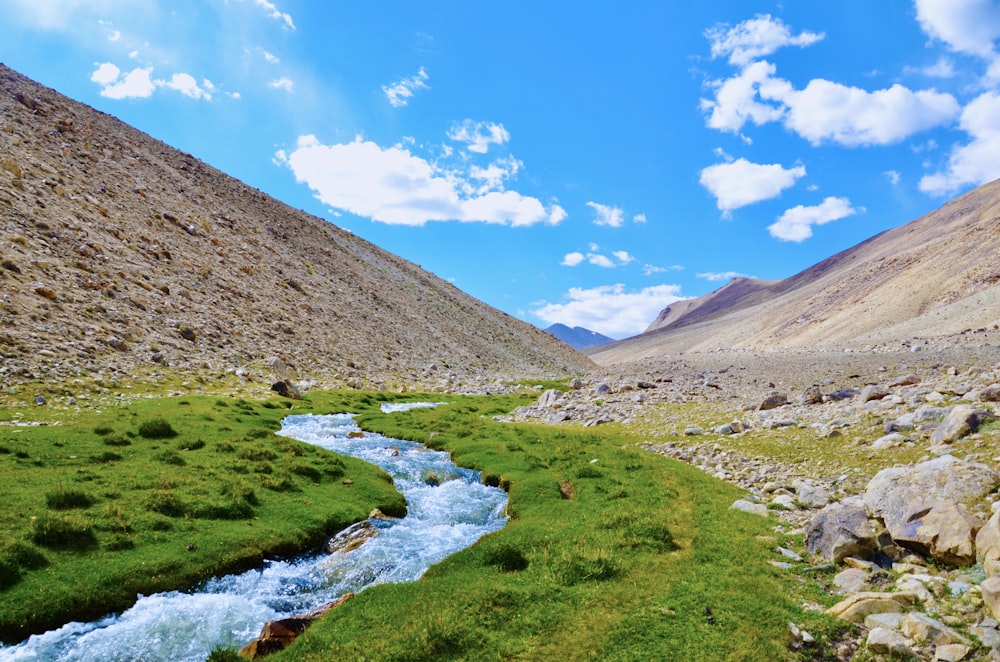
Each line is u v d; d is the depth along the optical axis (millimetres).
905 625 10445
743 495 19438
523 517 19859
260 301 66938
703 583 13008
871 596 11391
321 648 11234
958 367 34156
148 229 64625
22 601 12492
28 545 14031
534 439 31531
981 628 10008
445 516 20984
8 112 69188
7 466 19547
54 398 29891
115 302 46000
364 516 20203
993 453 16156
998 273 110688
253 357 52531
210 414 32438
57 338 36562
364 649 11031
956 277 127438
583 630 11469
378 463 28047
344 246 128625
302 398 46406
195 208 83062
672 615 11812
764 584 12773
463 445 30891
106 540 15281
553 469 25531
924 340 62719
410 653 10820
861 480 18109
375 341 78500
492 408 49812
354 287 99562
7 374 30234
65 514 15891
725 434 27719
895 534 13438
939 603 10969
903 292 144625
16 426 24891
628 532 16234
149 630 12602
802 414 28328
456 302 140500
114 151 81375
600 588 13086
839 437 23219
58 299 40625
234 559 15844
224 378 44594
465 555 15945
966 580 11406
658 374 57312
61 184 58906
